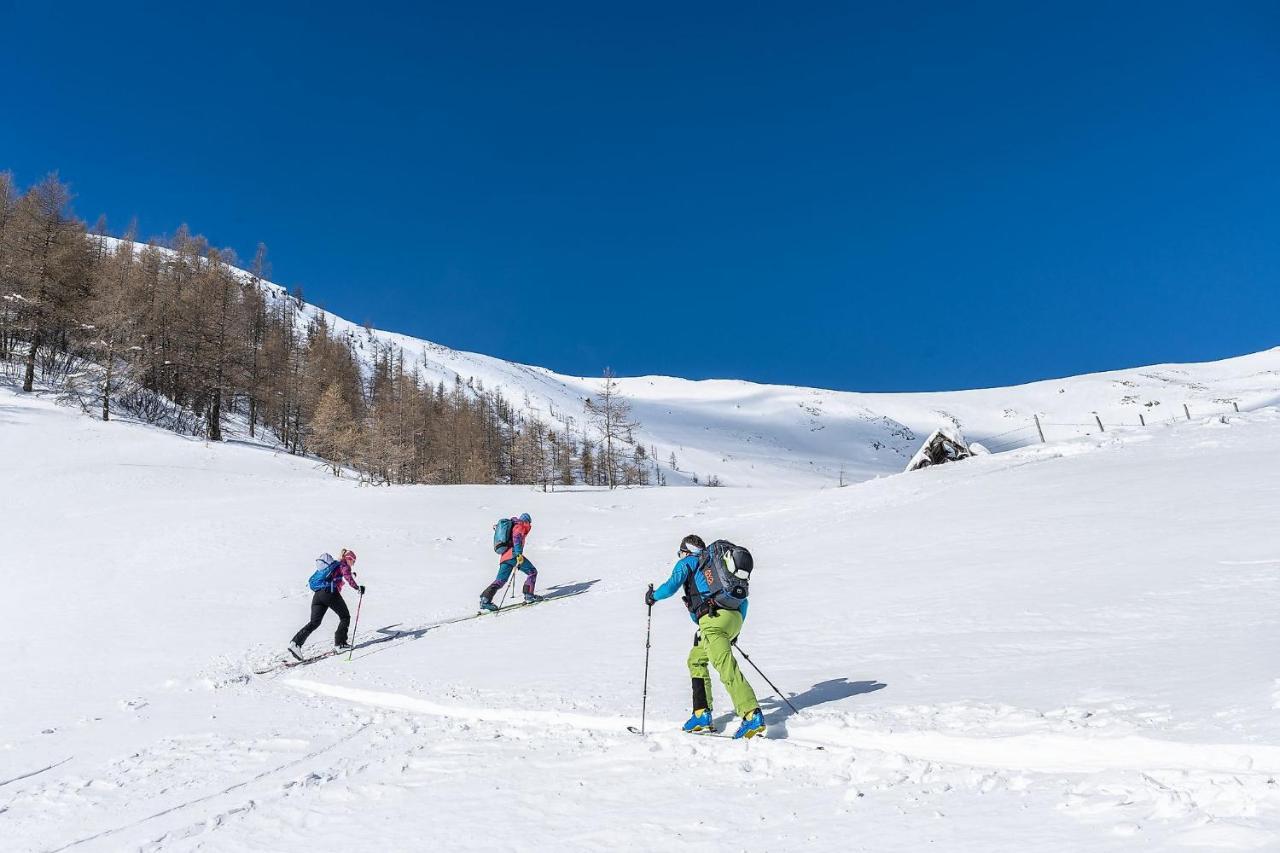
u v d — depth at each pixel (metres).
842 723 5.09
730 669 5.47
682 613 11.72
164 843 4.86
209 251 74.31
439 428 91.19
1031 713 4.59
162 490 35.38
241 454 50.09
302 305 183.75
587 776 5.03
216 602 17.55
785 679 6.78
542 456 72.38
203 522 27.25
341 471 57.94
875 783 4.12
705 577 5.80
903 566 12.17
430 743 6.48
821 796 4.08
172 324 64.75
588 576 17.92
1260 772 3.36
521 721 6.80
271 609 16.84
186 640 14.11
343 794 5.38
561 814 4.41
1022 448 28.02
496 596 16.72
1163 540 10.50
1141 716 4.21
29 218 56.44
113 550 23.30
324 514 29.50
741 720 5.54
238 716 8.67
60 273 57.59
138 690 10.70
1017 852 3.02
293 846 4.53
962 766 4.18
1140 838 2.92
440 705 7.80
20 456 39.81
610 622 11.77
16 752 7.85
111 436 46.75
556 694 7.41
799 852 3.42
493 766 5.54
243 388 67.38
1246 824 2.84
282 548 23.75
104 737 8.20
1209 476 15.70
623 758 5.30
